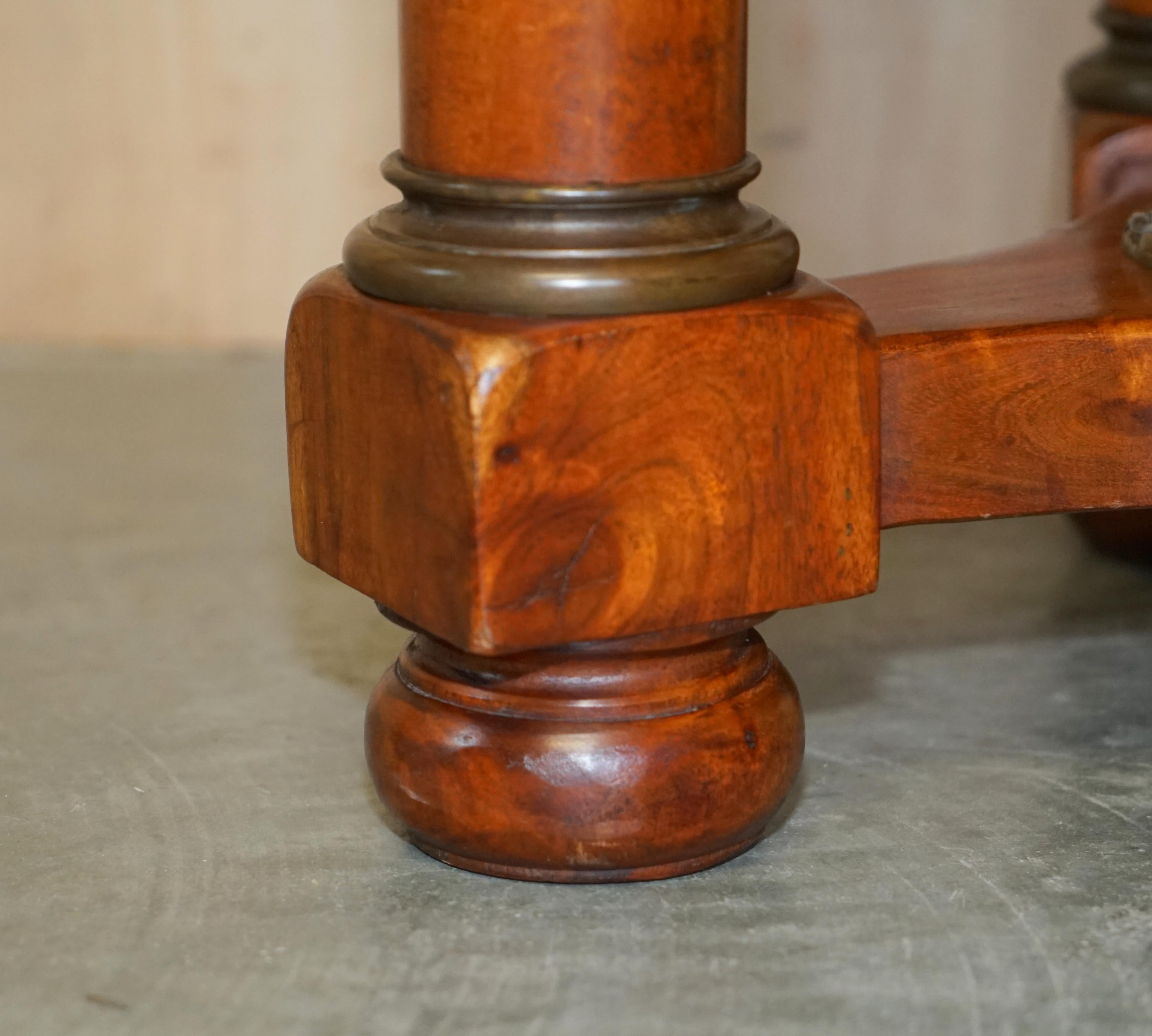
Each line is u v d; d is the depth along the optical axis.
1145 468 0.83
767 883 0.83
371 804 0.88
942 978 0.78
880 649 1.00
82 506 1.17
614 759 0.80
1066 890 0.82
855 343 0.79
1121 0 1.07
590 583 0.78
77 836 0.86
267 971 0.79
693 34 0.78
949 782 0.89
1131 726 0.93
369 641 1.01
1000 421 0.82
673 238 0.78
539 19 0.77
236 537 1.13
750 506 0.79
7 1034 0.76
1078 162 1.08
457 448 0.76
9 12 1.51
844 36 1.53
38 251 1.58
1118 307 0.84
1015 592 1.06
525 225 0.78
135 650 1.00
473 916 0.81
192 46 1.52
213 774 0.90
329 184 1.56
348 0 1.51
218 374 1.50
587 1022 0.76
